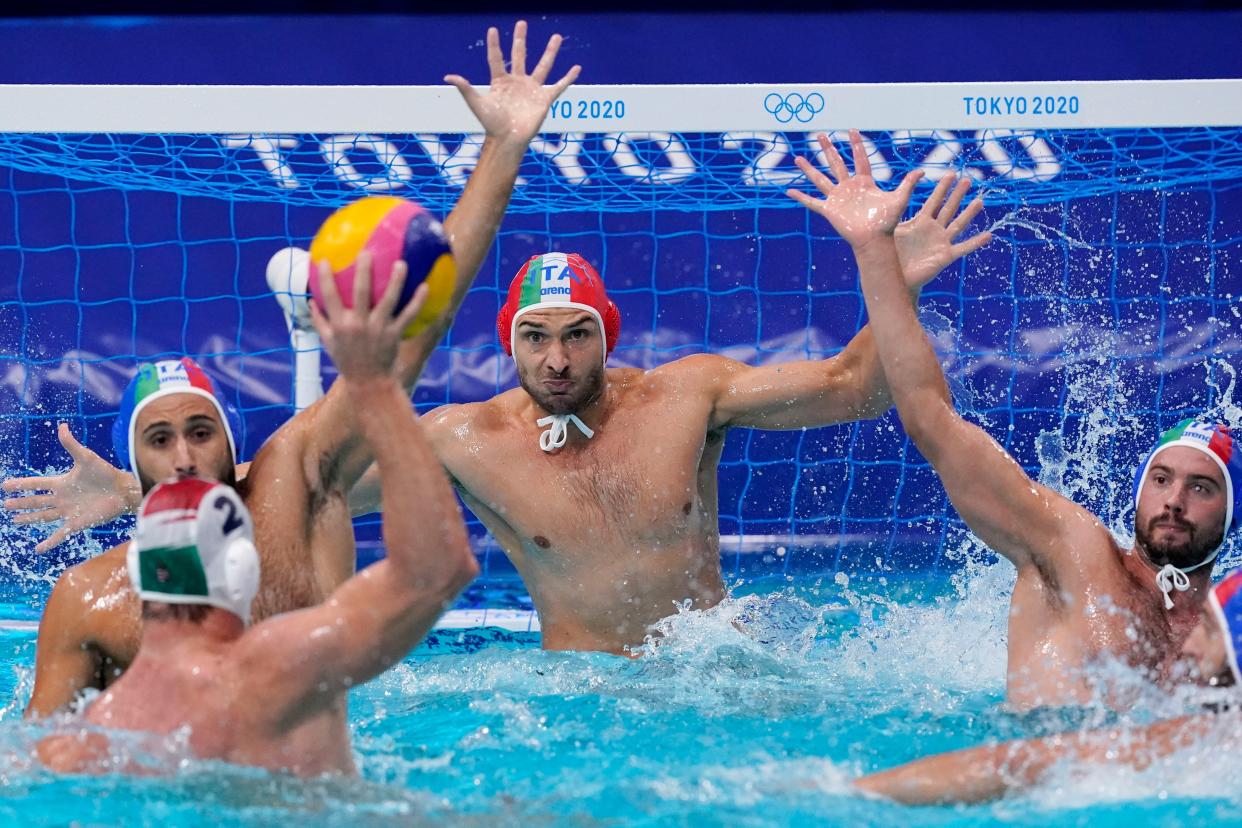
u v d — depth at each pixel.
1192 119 17.70
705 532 16.55
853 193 13.51
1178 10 25.86
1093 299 24.19
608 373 17.12
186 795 9.38
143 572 9.48
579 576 16.09
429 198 22.64
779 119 17.52
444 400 25.39
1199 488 13.37
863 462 25.62
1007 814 10.09
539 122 11.79
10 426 24.42
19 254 24.64
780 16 25.83
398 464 8.90
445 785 11.05
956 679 15.06
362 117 17.42
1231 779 10.34
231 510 9.60
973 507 13.64
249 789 9.45
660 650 15.77
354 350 8.80
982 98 17.61
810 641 16.75
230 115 17.38
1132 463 24.27
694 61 25.83
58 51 25.52
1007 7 26.11
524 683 14.89
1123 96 17.70
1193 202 24.48
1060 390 24.77
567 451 16.20
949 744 12.35
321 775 9.68
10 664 17.80
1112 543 13.77
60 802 9.42
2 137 21.41
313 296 9.89
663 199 22.91
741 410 16.48
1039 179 22.33
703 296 25.61
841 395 16.00
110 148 21.56
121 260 24.84
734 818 10.16
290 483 11.72
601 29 25.84
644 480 16.06
